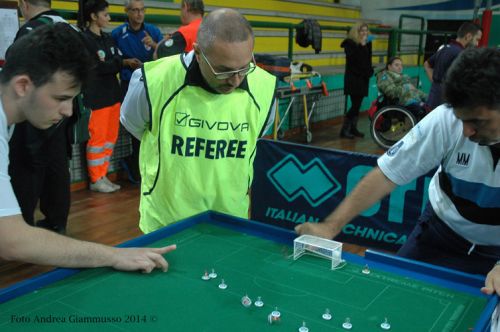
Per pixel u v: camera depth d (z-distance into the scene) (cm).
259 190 336
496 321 124
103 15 407
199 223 179
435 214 182
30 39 119
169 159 181
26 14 316
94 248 138
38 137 275
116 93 441
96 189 454
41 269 301
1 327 113
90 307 123
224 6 682
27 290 128
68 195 328
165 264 143
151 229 191
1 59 336
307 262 150
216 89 175
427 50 1077
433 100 565
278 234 168
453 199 169
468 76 118
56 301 125
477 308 125
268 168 329
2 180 120
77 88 125
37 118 125
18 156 273
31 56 117
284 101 676
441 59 541
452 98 124
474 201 163
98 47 407
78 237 349
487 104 118
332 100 808
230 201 191
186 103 176
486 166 152
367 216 306
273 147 323
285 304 126
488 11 917
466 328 117
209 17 156
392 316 121
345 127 723
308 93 635
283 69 570
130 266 140
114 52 427
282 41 793
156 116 178
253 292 132
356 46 681
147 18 484
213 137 179
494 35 1045
